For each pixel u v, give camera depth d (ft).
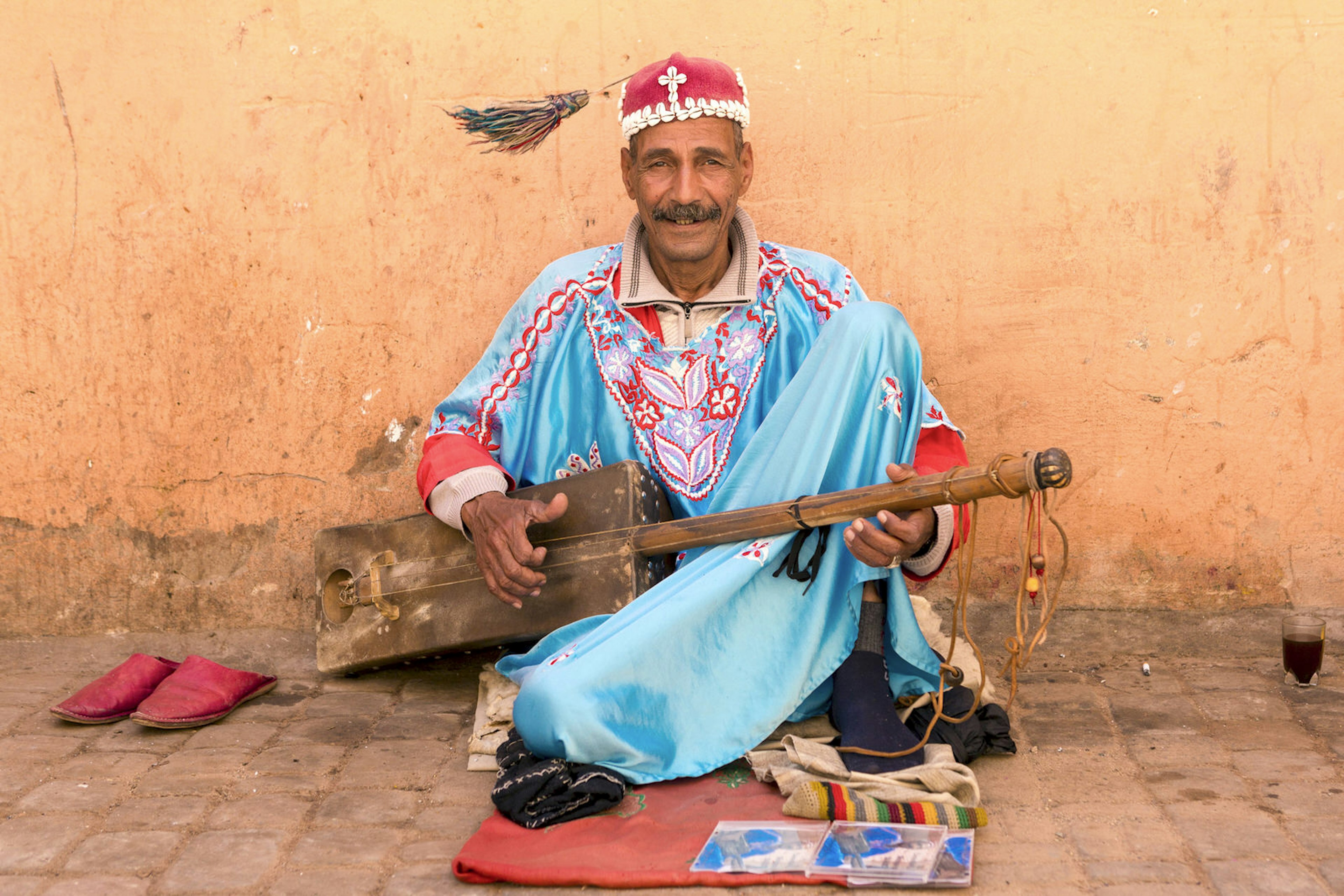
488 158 11.48
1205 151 10.90
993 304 11.28
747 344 9.77
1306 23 10.68
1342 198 10.82
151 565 11.97
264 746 9.59
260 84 11.43
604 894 7.13
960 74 11.06
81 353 11.73
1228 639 11.31
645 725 8.46
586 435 10.07
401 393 11.76
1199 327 11.10
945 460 9.23
